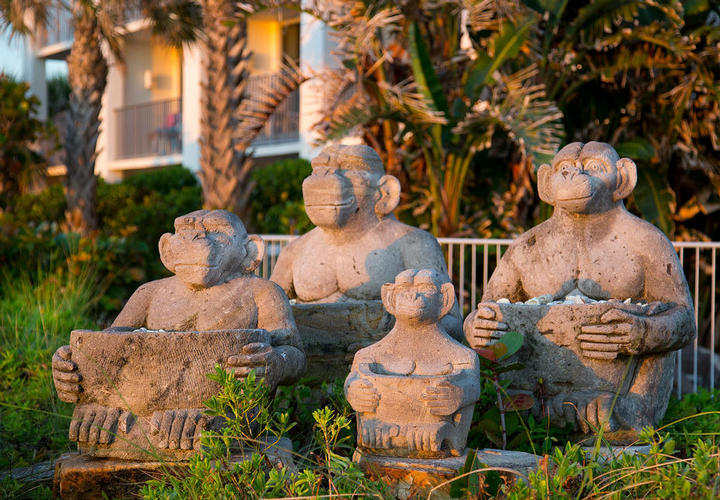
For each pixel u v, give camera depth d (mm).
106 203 16672
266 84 16062
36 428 5148
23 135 14719
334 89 9227
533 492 3180
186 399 3781
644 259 4465
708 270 9109
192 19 14133
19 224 10148
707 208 9203
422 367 3881
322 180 5012
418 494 3654
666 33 8062
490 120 8070
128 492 3709
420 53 8367
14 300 8562
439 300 3926
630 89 9195
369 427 3824
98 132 13305
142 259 9898
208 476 3340
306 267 5250
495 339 4309
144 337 3785
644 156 8477
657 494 3084
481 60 8500
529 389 4312
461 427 3854
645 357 4340
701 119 9031
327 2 9203
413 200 9859
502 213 9336
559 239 4625
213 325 4152
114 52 14117
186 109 17359
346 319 4918
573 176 4398
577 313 4168
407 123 8570
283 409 4492
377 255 5117
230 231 4266
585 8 8352
